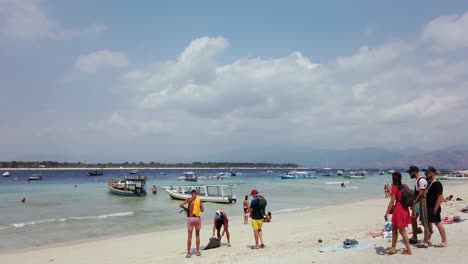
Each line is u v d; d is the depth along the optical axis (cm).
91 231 2278
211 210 3362
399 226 941
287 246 1327
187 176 9888
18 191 6100
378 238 1268
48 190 6366
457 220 1530
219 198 4006
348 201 4078
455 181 8900
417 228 1134
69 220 2752
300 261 973
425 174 1044
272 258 1069
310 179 11175
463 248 966
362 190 6144
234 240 1658
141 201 4344
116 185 5466
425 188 1013
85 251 1630
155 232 2169
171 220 2745
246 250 1318
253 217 1348
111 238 2012
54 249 1728
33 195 5241
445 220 1580
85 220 2750
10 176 14175
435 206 1003
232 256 1201
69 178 12156
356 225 1988
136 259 1367
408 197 943
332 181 9775
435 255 914
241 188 6769
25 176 14212
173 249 1542
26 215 3073
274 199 4459
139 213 3177
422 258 895
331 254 1028
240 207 3625
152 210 3419
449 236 1154
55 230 2322
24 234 2186
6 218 2886
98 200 4472
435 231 1266
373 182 9112
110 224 2556
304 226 2094
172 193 4503
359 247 1091
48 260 1471
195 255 1309
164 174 16400
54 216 3008
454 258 873
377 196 4800
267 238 1667
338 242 1309
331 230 1842
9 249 1775
